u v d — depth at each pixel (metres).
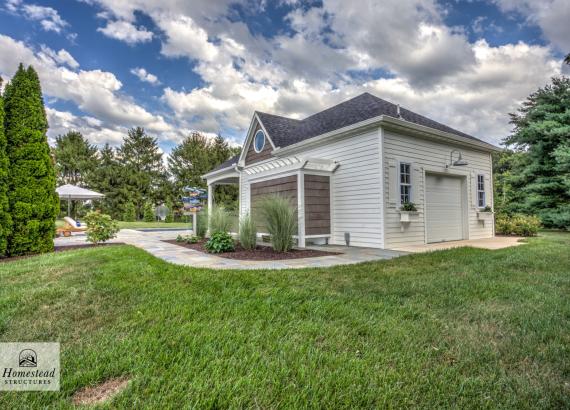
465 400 1.59
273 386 1.69
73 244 9.02
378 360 1.99
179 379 1.75
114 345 2.15
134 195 30.41
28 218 6.74
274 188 9.08
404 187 8.12
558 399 1.60
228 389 1.66
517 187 15.12
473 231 10.10
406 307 2.95
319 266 4.97
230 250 6.94
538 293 3.38
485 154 10.78
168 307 2.90
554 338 2.30
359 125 7.77
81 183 31.34
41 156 6.98
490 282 3.83
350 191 8.29
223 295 3.27
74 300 3.12
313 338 2.29
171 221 26.33
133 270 4.45
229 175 13.77
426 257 5.64
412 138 8.32
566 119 12.86
